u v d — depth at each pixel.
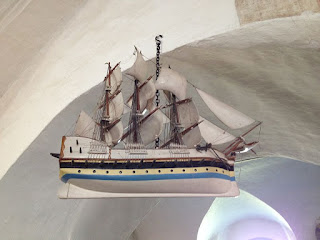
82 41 4.04
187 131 3.95
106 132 3.73
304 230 8.04
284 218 8.02
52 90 4.16
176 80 3.93
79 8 3.82
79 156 3.43
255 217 8.50
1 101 4.02
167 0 3.97
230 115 4.02
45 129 4.26
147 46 4.19
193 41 4.13
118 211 6.35
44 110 4.19
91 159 3.44
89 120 3.71
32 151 4.34
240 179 7.62
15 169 4.37
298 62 4.30
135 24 4.09
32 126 4.20
